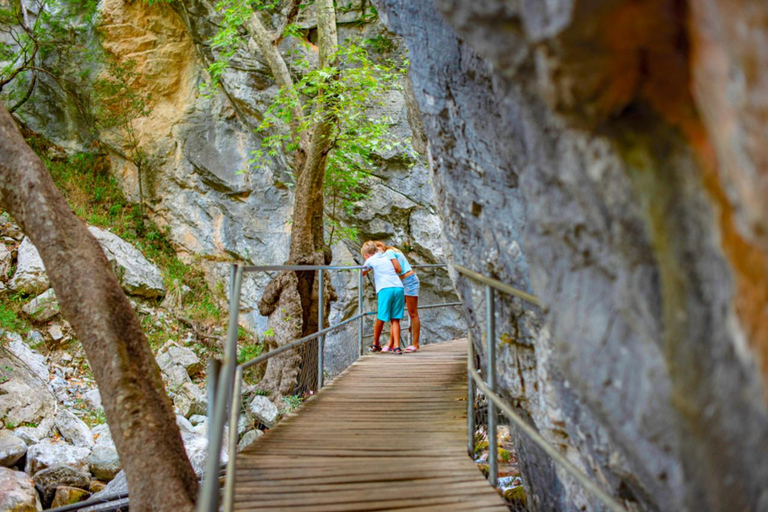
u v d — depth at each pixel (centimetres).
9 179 354
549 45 152
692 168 157
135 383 317
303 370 699
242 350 1158
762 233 125
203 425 825
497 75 254
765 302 134
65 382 877
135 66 1345
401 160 1217
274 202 1287
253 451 369
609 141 173
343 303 1252
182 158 1338
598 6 139
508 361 365
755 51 115
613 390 195
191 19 1280
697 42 139
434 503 298
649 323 177
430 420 433
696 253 159
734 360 152
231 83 1270
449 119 363
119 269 1127
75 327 329
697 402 165
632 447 198
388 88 1000
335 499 301
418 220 1223
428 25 366
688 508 185
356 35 1223
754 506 162
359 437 396
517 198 316
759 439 153
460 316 1260
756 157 121
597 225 190
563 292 213
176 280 1230
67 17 1343
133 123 1362
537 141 209
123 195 1369
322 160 920
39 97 1367
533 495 426
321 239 978
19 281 1001
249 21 973
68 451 687
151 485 294
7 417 733
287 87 948
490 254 358
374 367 613
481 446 652
